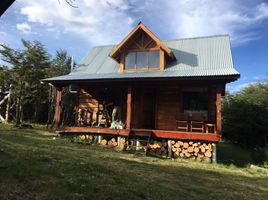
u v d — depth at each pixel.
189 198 6.58
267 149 15.46
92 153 11.31
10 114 26.47
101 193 5.66
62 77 16.95
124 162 10.12
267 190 8.66
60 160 8.07
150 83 15.80
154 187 6.88
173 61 17.02
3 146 9.12
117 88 18.17
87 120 18.16
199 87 16.02
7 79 23.38
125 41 16.83
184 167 11.04
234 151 19.05
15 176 5.66
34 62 22.83
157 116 16.48
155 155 13.52
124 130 14.63
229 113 23.75
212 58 16.39
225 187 8.36
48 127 23.86
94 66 18.98
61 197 5.05
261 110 22.86
